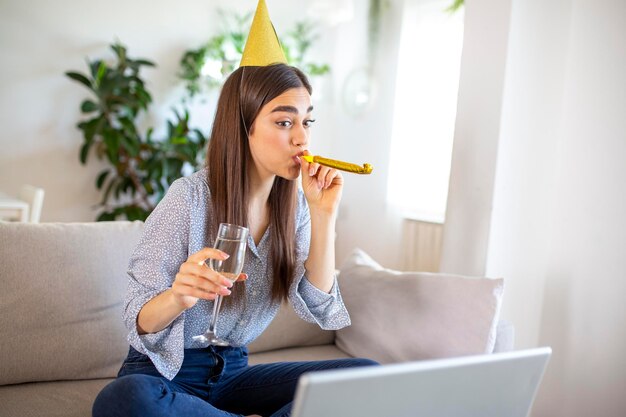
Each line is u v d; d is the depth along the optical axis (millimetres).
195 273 1134
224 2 4555
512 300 2246
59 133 4145
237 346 1503
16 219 3059
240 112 1411
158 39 4375
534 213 2264
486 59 2203
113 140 3922
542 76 2211
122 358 1738
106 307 1711
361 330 2049
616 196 2000
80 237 1729
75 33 4121
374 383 826
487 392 977
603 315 2037
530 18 2152
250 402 1454
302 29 4738
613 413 1997
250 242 1435
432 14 3729
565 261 2215
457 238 2322
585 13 2160
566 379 2184
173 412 1142
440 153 3688
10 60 3957
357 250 2344
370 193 4211
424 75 3783
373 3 4172
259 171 1446
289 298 1547
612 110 2029
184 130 4238
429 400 902
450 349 1819
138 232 1838
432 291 1934
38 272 1630
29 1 3971
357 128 4355
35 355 1591
